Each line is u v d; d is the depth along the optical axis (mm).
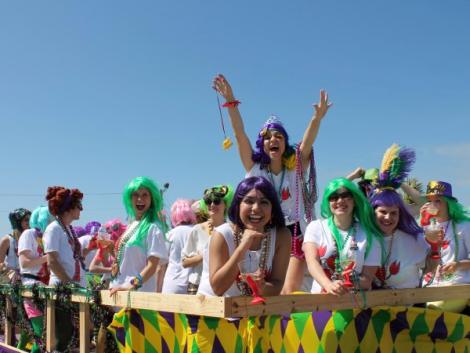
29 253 6395
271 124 5289
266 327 3711
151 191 5004
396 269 4328
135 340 4086
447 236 5270
